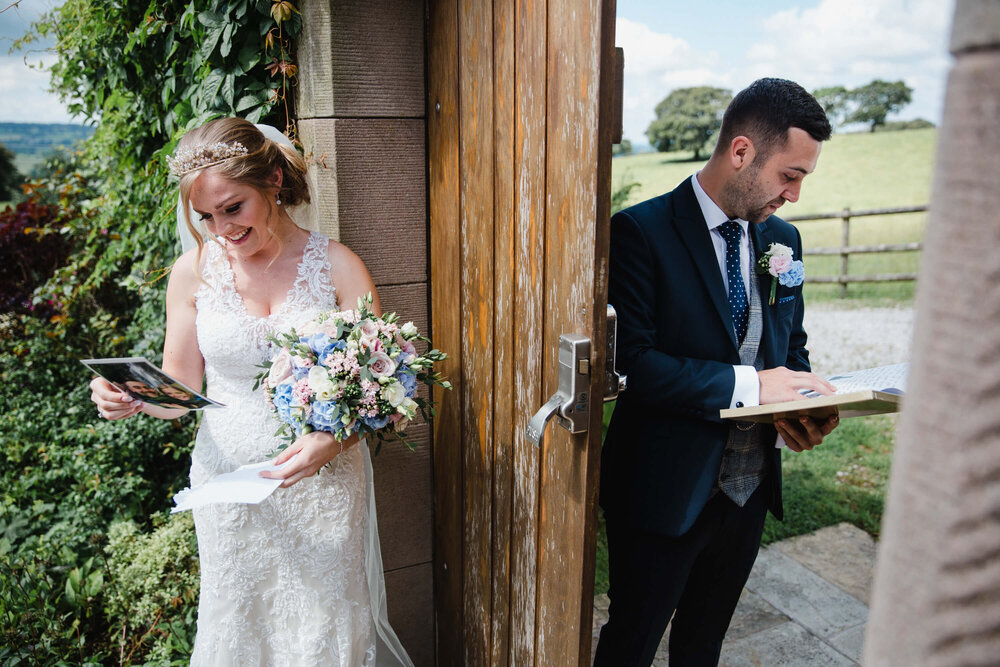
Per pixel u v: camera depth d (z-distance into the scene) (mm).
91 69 3344
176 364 1834
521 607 1760
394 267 2125
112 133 3545
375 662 2086
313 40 1923
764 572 3104
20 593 2562
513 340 1651
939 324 432
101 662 2463
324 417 1579
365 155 2010
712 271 1780
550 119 1379
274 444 1789
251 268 1766
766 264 1848
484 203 1728
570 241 1361
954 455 429
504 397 1728
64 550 2898
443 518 2246
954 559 437
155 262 3520
